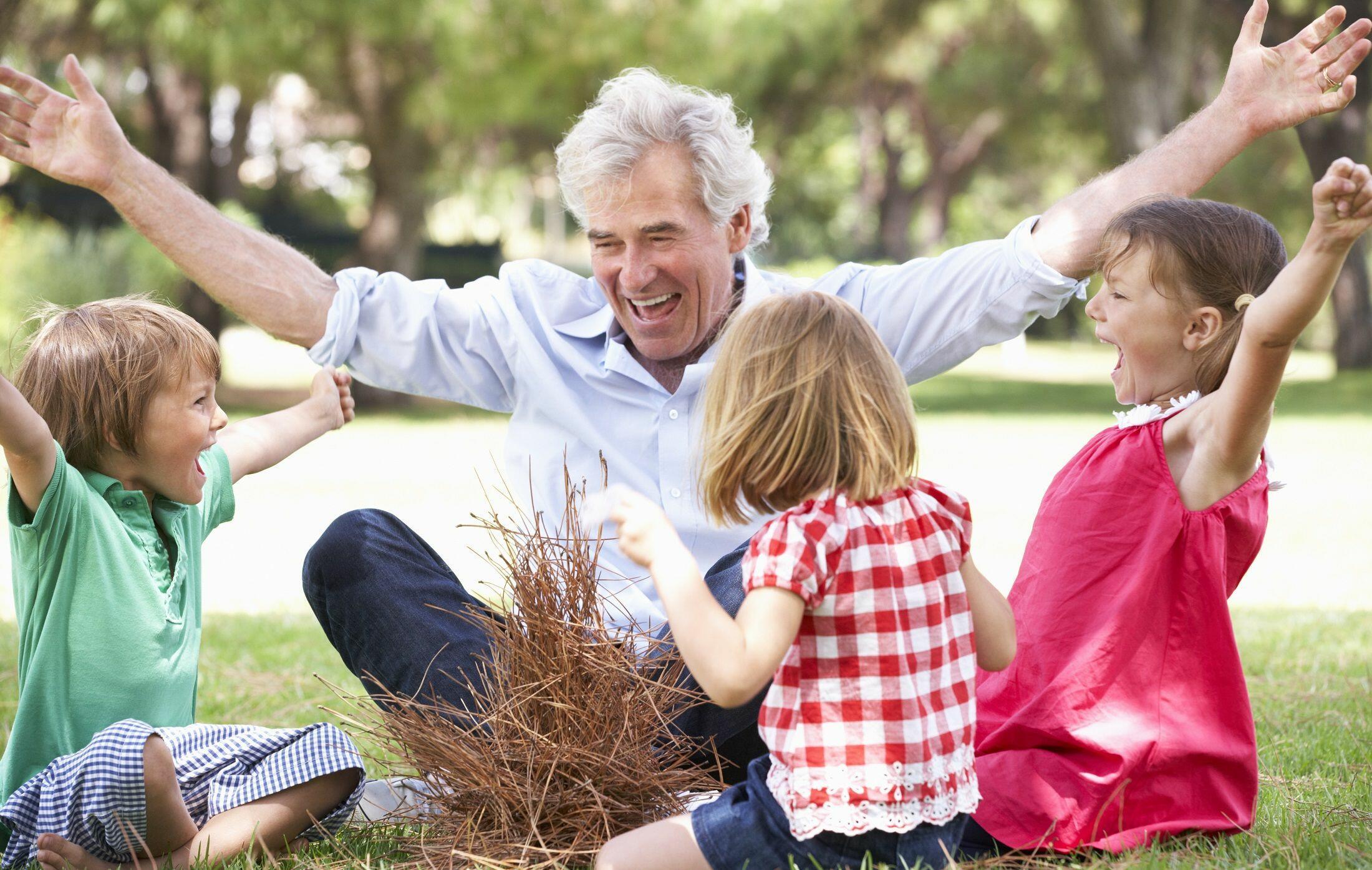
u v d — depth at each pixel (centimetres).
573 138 325
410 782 320
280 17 1412
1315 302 247
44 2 1558
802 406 247
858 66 2183
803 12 1919
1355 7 2362
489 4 1499
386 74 1692
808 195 4028
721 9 1576
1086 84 2583
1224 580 287
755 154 338
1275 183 2708
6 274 1586
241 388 2183
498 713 286
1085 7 2114
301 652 548
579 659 283
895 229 4094
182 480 312
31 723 294
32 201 2219
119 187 337
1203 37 2434
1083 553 292
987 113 2844
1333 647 554
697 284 327
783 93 2147
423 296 356
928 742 246
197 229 344
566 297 353
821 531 239
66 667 293
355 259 1920
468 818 279
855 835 243
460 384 362
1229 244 289
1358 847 281
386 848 294
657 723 292
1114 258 300
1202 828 280
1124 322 299
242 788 288
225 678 500
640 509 241
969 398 2436
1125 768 276
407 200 1897
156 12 1400
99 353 300
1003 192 4756
